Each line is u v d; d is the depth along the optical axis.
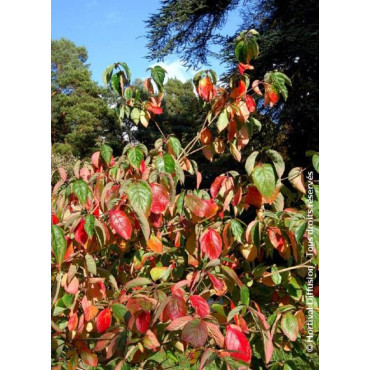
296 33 6.55
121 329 0.97
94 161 1.65
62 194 1.48
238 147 1.60
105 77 1.65
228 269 1.04
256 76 7.46
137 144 1.55
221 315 1.07
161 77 1.64
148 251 1.43
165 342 1.12
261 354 1.19
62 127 15.44
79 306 1.19
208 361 0.79
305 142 7.16
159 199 1.15
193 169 1.69
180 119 11.70
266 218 1.29
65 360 1.13
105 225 1.17
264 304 1.35
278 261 2.40
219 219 1.52
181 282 1.03
